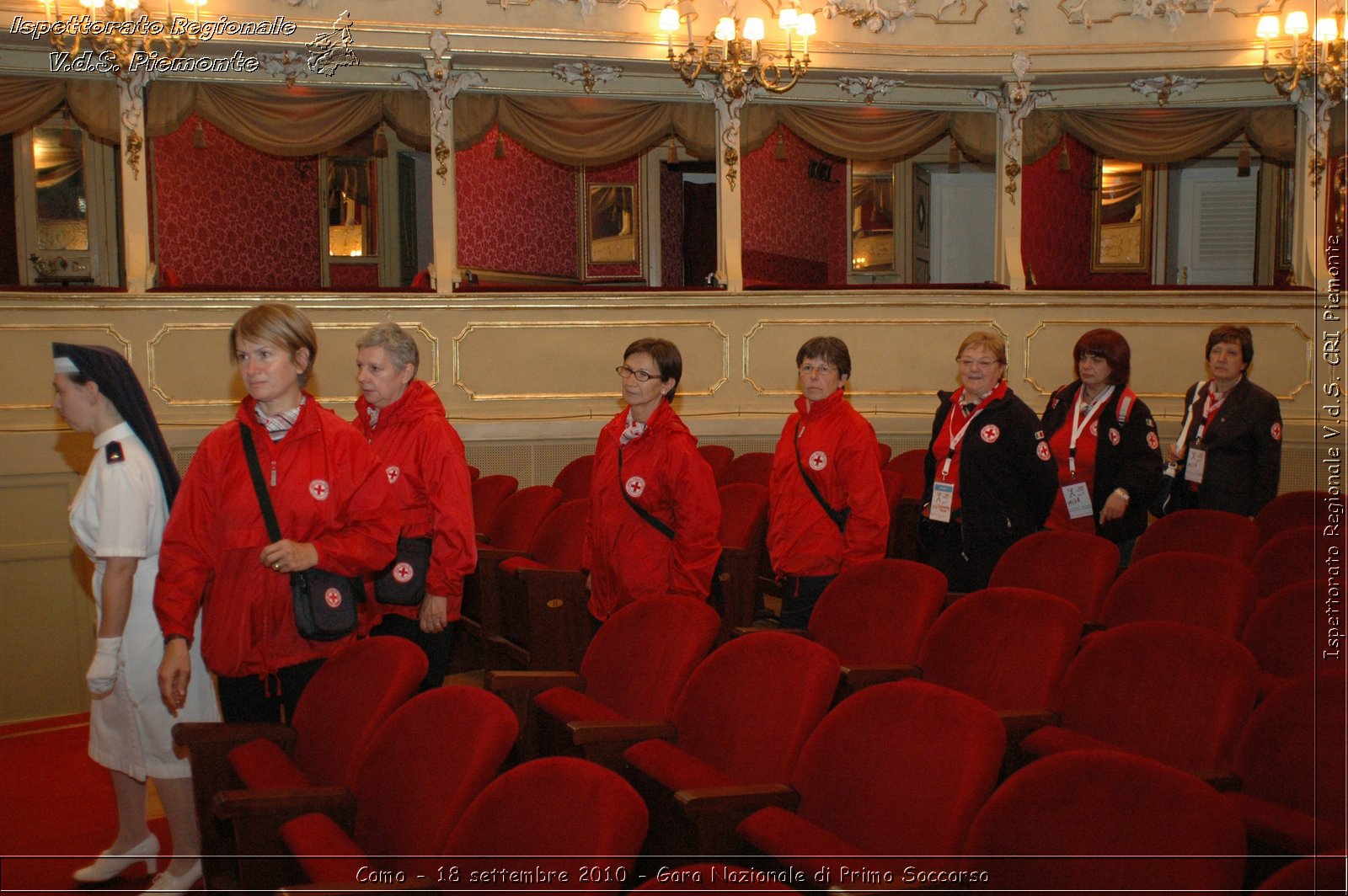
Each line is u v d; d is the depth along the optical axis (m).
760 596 5.34
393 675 2.54
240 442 2.72
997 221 7.66
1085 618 3.45
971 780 1.94
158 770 2.79
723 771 2.49
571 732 2.59
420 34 6.70
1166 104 7.52
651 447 3.40
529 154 9.29
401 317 6.77
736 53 6.56
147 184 6.53
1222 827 1.60
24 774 4.13
